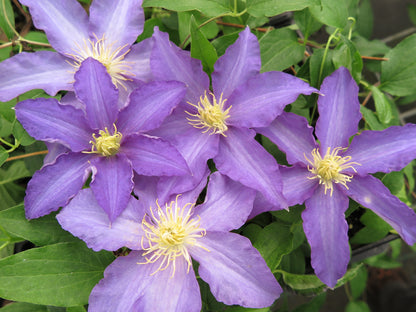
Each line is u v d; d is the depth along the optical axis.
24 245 0.48
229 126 0.37
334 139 0.38
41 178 0.35
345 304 0.77
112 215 0.33
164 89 0.35
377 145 0.37
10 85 0.37
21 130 0.39
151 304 0.33
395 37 0.88
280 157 0.41
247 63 0.37
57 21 0.38
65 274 0.36
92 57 0.38
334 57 0.40
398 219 0.36
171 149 0.34
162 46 0.36
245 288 0.33
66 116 0.36
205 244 0.34
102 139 0.35
